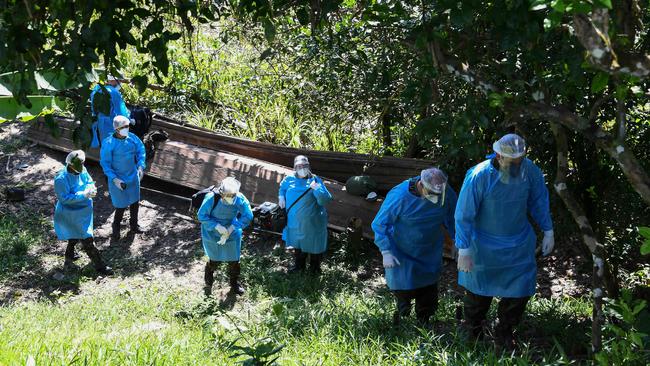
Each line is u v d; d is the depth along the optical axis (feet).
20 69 12.28
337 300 30.55
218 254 32.83
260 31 34.01
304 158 34.81
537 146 29.71
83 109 12.35
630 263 32.73
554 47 17.20
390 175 40.34
